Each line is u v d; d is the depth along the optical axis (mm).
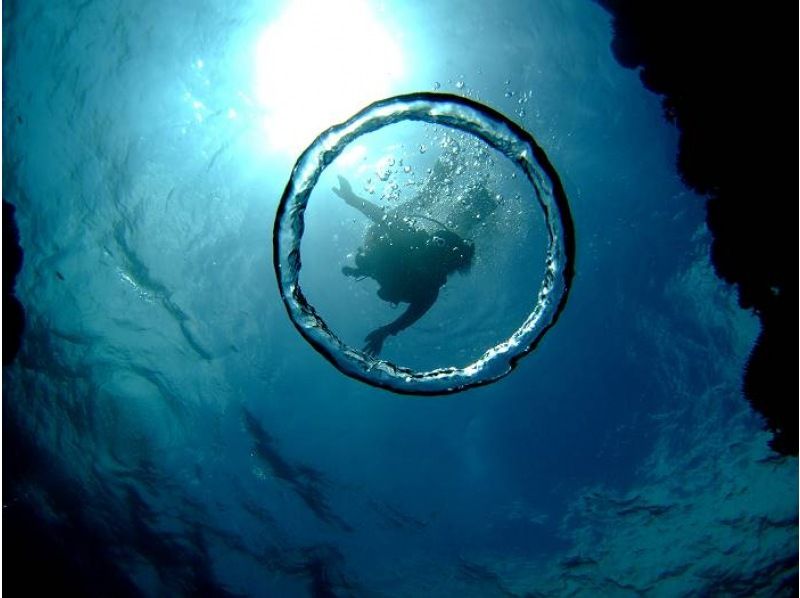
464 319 3217
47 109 4879
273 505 6070
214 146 4988
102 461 5824
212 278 5277
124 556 6125
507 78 4781
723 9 4035
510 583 6055
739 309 4797
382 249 3244
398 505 6016
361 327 3672
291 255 1404
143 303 5410
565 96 4773
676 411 5379
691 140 4539
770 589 5586
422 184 3418
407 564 6141
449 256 3203
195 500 5980
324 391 5555
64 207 5094
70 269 5219
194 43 4832
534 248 3203
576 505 5816
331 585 6148
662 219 4871
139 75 4883
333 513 6094
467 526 6023
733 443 5258
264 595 6145
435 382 1438
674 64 4402
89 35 4719
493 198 3311
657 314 5160
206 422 5816
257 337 5406
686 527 5668
